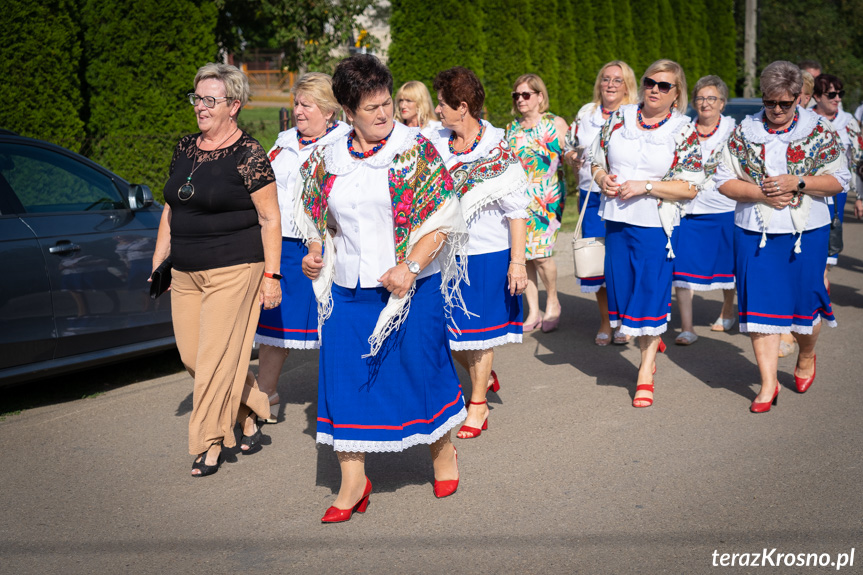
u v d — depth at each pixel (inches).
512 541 133.3
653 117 195.9
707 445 172.9
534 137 258.2
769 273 189.3
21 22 328.8
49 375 198.2
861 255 401.7
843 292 322.0
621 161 196.4
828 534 134.0
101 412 197.8
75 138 349.4
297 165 178.1
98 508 147.5
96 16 363.3
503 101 522.0
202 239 154.9
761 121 191.2
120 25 365.1
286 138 183.5
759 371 211.8
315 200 135.6
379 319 131.2
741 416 190.4
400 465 166.6
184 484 157.5
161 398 208.1
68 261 196.7
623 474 158.7
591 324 282.7
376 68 127.6
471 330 176.7
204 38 383.6
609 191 195.5
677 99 199.9
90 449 175.0
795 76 183.0
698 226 249.6
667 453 168.7
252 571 125.4
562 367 232.8
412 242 131.6
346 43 607.2
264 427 187.8
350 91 126.4
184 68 378.9
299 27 586.2
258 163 154.1
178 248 156.8
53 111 340.5
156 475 161.8
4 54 326.6
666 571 123.3
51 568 126.6
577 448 172.2
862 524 137.1
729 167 193.5
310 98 178.2
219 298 155.1
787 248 188.1
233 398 159.9
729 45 860.0
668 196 190.9
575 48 598.9
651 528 136.9
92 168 214.2
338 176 132.5
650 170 193.3
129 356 213.2
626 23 644.7
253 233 157.2
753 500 146.6
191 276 156.8
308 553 130.7
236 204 154.3
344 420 136.2
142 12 367.9
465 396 208.7
